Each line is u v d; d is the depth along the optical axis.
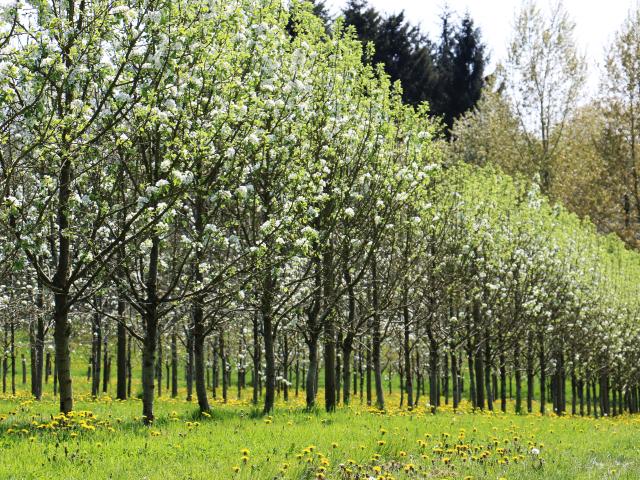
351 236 17.02
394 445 12.80
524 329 26.31
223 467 10.11
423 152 17.94
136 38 10.96
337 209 16.11
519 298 25.16
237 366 31.06
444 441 13.61
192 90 11.83
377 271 22.17
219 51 11.84
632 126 55.69
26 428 12.85
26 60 10.05
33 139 11.21
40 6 10.36
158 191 11.23
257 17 12.56
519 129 55.44
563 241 28.52
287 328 20.78
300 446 12.23
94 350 29.59
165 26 10.91
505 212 25.97
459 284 22.25
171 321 18.77
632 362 37.94
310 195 13.94
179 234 16.05
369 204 17.02
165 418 15.80
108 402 22.38
